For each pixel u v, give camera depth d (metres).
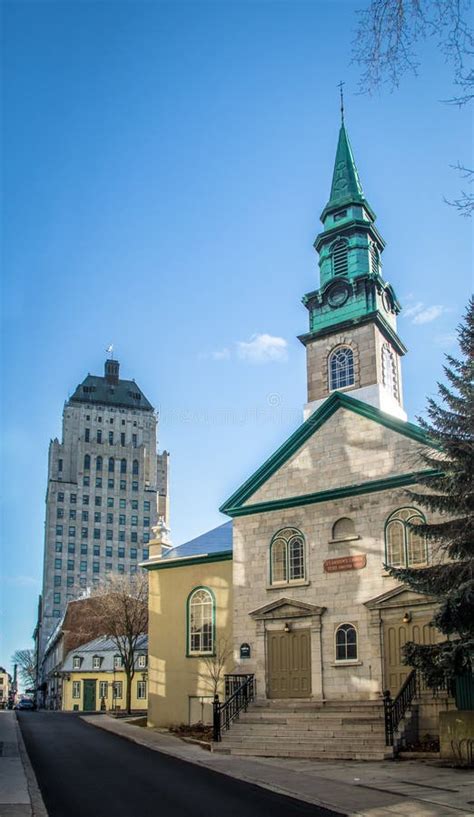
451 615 21.16
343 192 41.09
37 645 152.00
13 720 39.25
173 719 33.62
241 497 32.88
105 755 23.36
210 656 33.31
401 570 23.50
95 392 161.12
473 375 23.42
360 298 38.09
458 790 16.12
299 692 28.95
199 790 16.83
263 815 13.97
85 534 150.00
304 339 39.06
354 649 27.98
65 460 154.38
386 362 37.97
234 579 32.19
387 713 22.88
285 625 29.94
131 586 62.41
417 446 27.98
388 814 13.80
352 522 29.52
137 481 157.12
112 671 72.75
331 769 20.05
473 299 24.09
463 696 22.81
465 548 22.59
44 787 17.03
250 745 24.66
